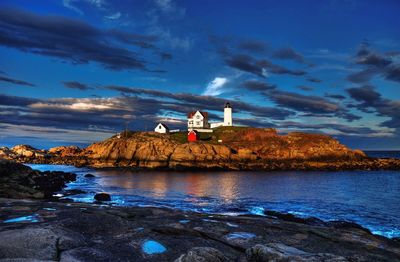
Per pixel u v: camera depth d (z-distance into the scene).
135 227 17.39
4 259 10.14
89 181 65.19
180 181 67.31
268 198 43.94
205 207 35.22
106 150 112.31
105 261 11.84
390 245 17.05
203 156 102.56
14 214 19.81
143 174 84.88
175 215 22.25
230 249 14.70
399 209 36.31
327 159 113.94
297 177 79.38
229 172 92.69
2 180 42.38
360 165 107.81
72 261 11.27
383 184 65.38
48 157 140.12
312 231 18.88
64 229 14.88
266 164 103.88
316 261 10.09
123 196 43.28
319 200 42.78
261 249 11.57
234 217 22.84
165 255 13.19
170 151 103.94
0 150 142.12
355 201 42.47
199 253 10.80
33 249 11.83
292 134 126.06
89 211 21.89
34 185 45.28
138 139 113.69
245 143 120.50
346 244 16.64
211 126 157.62
